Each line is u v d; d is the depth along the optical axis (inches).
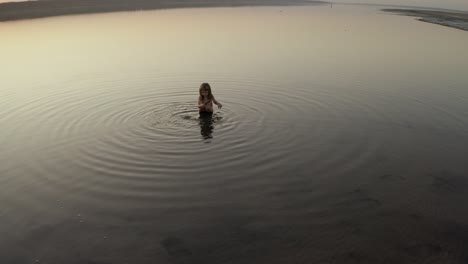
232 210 286.0
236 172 340.8
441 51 998.4
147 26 1565.0
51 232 264.8
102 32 1362.0
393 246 247.6
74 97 573.0
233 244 249.6
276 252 242.1
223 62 837.8
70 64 821.9
